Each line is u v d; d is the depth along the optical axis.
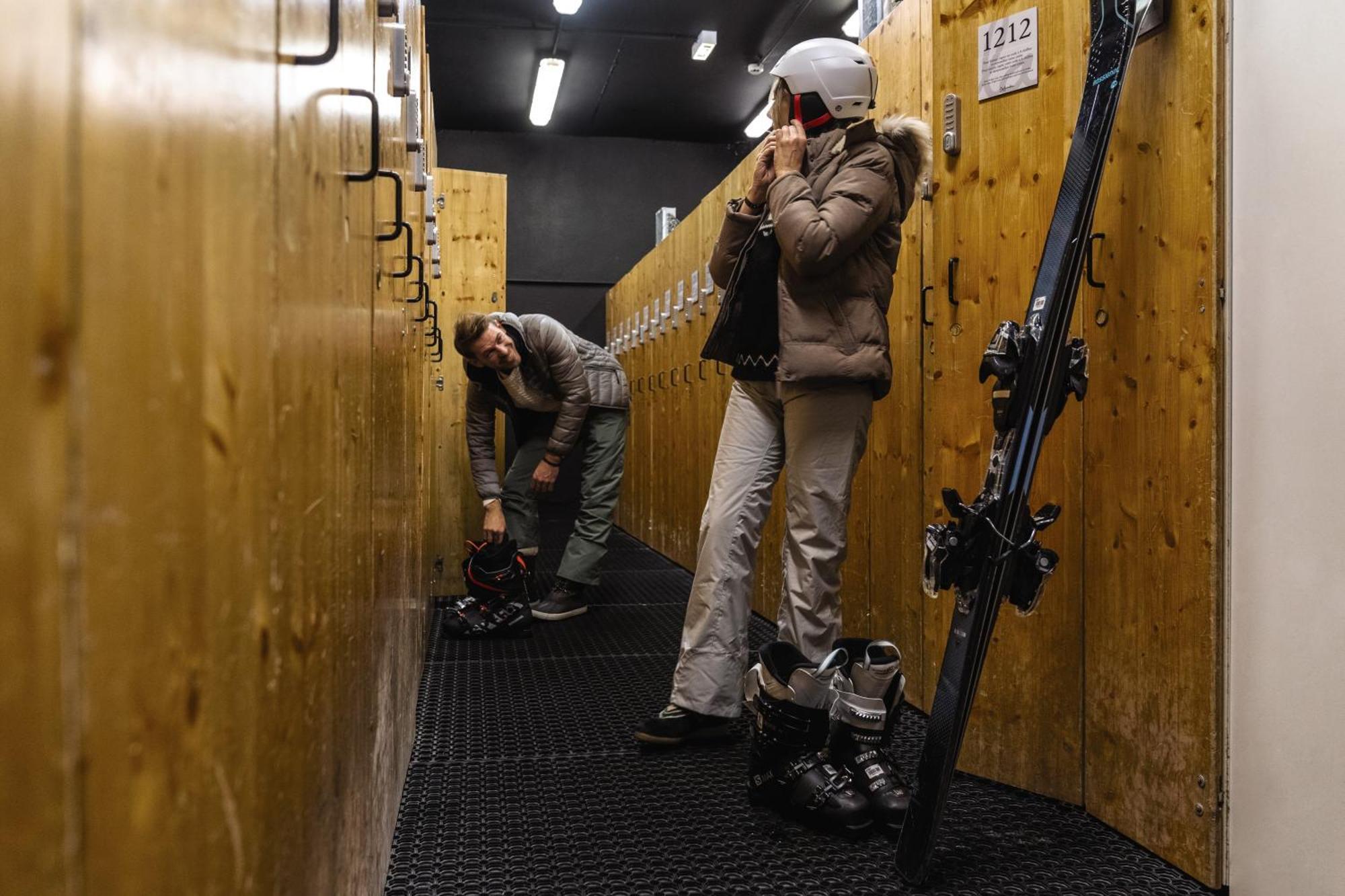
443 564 4.61
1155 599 1.85
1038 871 1.77
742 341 2.28
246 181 0.61
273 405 0.69
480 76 8.45
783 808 2.03
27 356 0.33
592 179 9.91
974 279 2.28
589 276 9.89
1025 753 2.16
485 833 1.93
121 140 0.40
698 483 5.32
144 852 0.44
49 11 0.34
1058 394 1.76
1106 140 1.76
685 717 2.44
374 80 1.39
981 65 2.26
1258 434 1.62
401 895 1.65
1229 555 1.70
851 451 2.18
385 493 1.60
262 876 0.67
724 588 2.39
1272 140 1.58
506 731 2.60
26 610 0.34
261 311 0.65
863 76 2.21
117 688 0.41
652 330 6.75
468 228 4.72
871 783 1.95
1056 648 2.10
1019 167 2.17
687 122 9.55
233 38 0.57
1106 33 1.83
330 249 0.95
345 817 1.10
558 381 3.93
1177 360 1.79
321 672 0.91
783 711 1.99
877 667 1.99
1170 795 1.80
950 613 2.53
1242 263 1.66
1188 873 1.75
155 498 0.45
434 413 4.60
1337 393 1.46
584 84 8.60
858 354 2.09
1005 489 1.73
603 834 1.92
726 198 4.62
